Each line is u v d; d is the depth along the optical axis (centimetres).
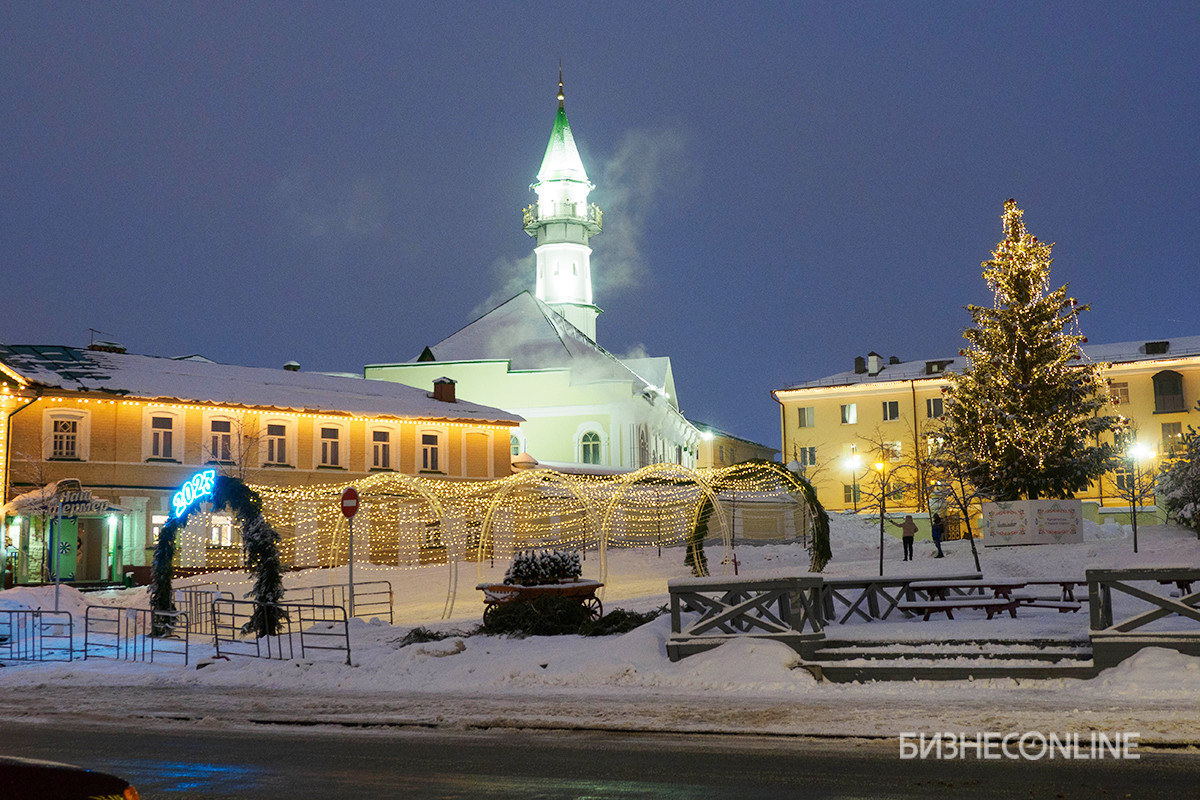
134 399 4097
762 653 1408
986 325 4353
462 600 2984
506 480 4056
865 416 7088
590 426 6159
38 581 3731
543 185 8750
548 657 1569
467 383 6303
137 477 4091
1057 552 2898
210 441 4294
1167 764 866
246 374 4788
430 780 907
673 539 4809
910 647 1389
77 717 1322
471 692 1425
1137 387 6419
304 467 4491
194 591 2462
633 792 836
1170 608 1263
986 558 2873
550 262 8681
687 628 1547
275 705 1375
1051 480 4194
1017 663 1302
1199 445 3822
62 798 445
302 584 3472
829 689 1302
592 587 2009
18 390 3925
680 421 7556
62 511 2950
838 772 880
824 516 2489
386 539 4488
